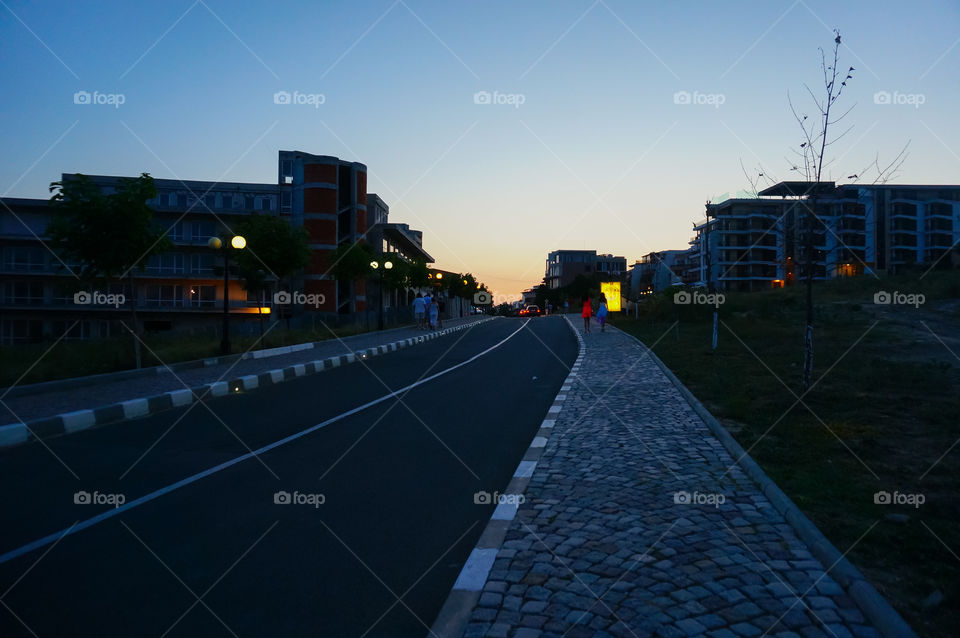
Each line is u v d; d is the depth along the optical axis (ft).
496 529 14.85
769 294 124.36
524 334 116.26
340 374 53.31
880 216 245.65
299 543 14.85
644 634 9.99
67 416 28.76
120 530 15.70
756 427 25.45
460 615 10.73
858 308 84.99
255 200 168.66
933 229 247.50
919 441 22.61
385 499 18.34
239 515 16.88
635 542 13.92
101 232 46.80
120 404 32.12
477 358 67.72
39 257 155.94
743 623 10.30
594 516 15.70
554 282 427.74
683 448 22.93
